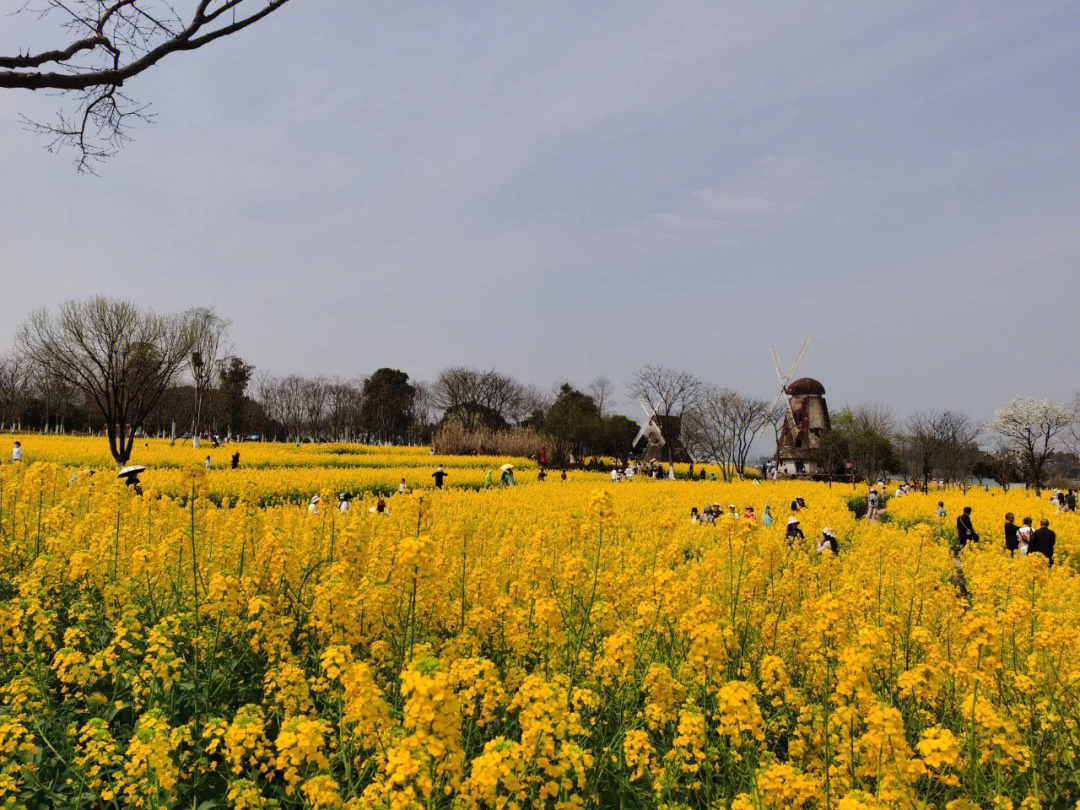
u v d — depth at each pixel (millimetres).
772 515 29516
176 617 6293
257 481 28969
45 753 5148
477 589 7742
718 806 4516
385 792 3771
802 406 79375
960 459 61531
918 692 5430
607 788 4910
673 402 75812
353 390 111750
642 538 16656
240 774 4914
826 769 4500
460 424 71000
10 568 9078
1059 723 5555
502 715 5434
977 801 4648
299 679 5324
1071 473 69625
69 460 37875
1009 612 6324
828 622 5180
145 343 42781
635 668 6082
